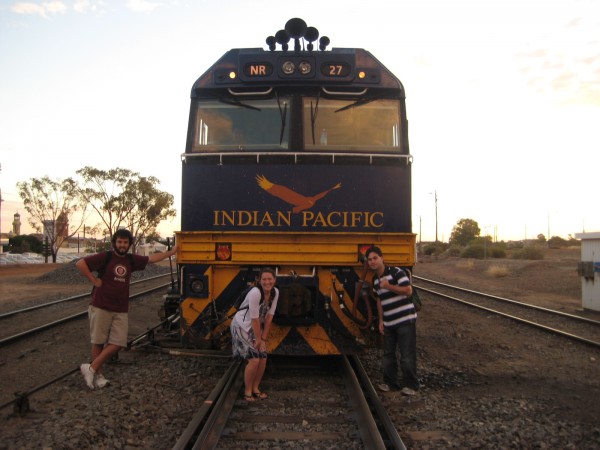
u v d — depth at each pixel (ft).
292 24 25.27
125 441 16.14
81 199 143.54
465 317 41.96
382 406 17.92
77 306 47.62
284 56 24.09
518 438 16.56
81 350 29.63
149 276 89.10
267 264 22.71
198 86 24.41
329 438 16.39
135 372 24.11
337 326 22.82
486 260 126.21
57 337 32.91
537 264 92.73
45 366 26.05
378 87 24.30
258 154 23.49
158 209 147.95
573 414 19.15
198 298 22.88
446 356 28.68
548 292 63.77
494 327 37.65
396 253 22.90
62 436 16.15
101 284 21.86
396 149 24.08
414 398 20.58
